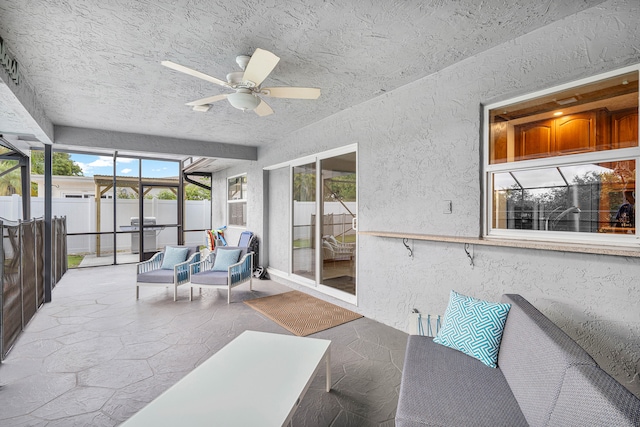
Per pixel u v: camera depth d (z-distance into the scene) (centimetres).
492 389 160
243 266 488
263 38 235
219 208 918
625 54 189
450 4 196
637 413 83
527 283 237
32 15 202
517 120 252
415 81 316
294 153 526
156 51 253
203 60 269
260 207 642
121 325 356
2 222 272
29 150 600
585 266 208
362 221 385
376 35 232
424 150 309
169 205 848
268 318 381
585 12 203
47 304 436
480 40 241
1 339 270
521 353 156
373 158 368
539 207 239
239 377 179
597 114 212
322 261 479
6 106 303
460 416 139
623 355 193
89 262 750
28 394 221
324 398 218
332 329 345
